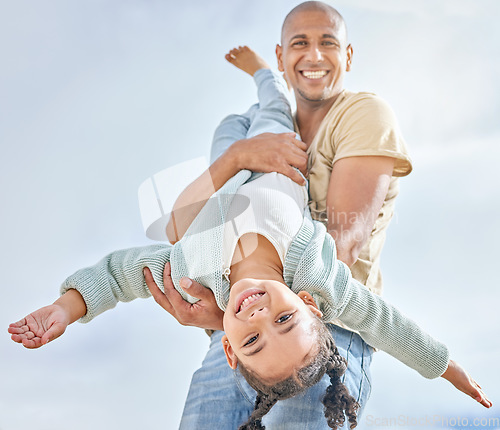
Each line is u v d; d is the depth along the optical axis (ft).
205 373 6.54
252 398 6.17
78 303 6.13
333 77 7.55
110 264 6.45
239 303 5.63
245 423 5.85
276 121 7.71
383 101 7.29
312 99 7.55
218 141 8.31
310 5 7.65
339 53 7.53
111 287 6.32
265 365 5.49
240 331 5.54
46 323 5.83
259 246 6.10
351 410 5.78
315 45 7.47
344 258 6.42
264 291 5.64
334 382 5.82
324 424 5.82
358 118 7.06
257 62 8.83
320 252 6.07
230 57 8.90
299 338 5.50
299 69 7.52
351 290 6.07
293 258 6.05
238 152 6.86
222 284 5.99
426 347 6.23
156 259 6.24
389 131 6.97
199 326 6.28
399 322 6.21
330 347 5.80
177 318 6.25
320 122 7.64
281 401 5.83
